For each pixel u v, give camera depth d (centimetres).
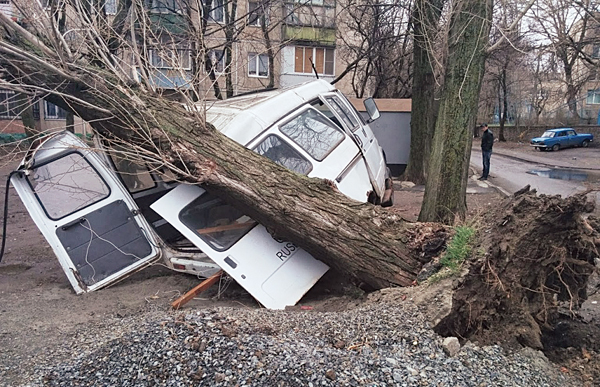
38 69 465
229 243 449
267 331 321
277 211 425
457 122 561
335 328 327
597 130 3412
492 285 332
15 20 512
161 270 581
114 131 480
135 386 270
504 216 355
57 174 512
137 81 496
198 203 465
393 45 1883
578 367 323
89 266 504
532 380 290
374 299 381
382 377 269
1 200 1148
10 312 443
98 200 524
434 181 575
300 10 1542
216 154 447
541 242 341
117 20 690
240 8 1519
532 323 336
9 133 1249
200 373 270
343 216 429
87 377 286
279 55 1748
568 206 326
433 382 268
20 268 633
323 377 264
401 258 414
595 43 1379
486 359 301
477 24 545
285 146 514
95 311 442
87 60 540
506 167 1964
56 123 2322
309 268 455
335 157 531
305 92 600
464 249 358
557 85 2861
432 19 779
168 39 858
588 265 343
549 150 3055
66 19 618
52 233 496
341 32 1952
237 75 1172
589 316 403
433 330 317
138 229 531
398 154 1420
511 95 3781
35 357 344
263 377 264
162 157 441
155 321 346
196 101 564
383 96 2455
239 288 498
